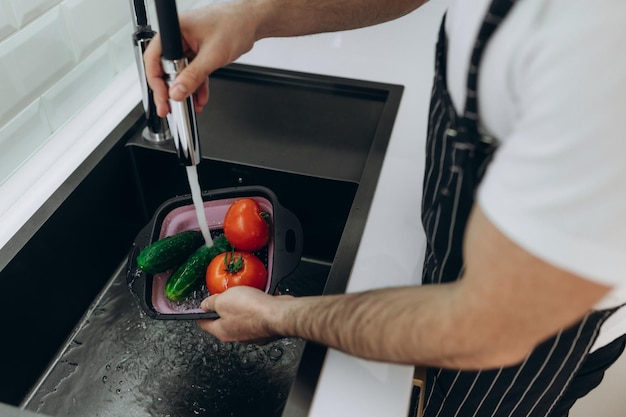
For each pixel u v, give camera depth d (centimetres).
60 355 85
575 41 37
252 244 80
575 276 39
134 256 81
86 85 96
